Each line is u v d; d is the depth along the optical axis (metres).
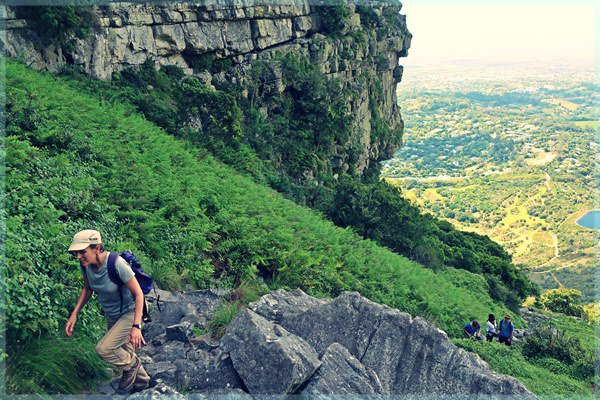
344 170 44.97
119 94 23.55
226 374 5.32
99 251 4.66
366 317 6.08
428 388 5.64
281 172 32.25
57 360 4.96
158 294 7.57
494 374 5.83
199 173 17.03
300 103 41.56
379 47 55.16
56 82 18.92
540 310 28.19
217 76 35.78
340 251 16.17
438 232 32.56
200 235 11.30
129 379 4.95
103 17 26.88
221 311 6.77
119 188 11.52
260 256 12.05
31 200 7.72
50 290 5.74
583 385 9.41
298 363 5.17
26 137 11.66
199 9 33.56
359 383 5.31
